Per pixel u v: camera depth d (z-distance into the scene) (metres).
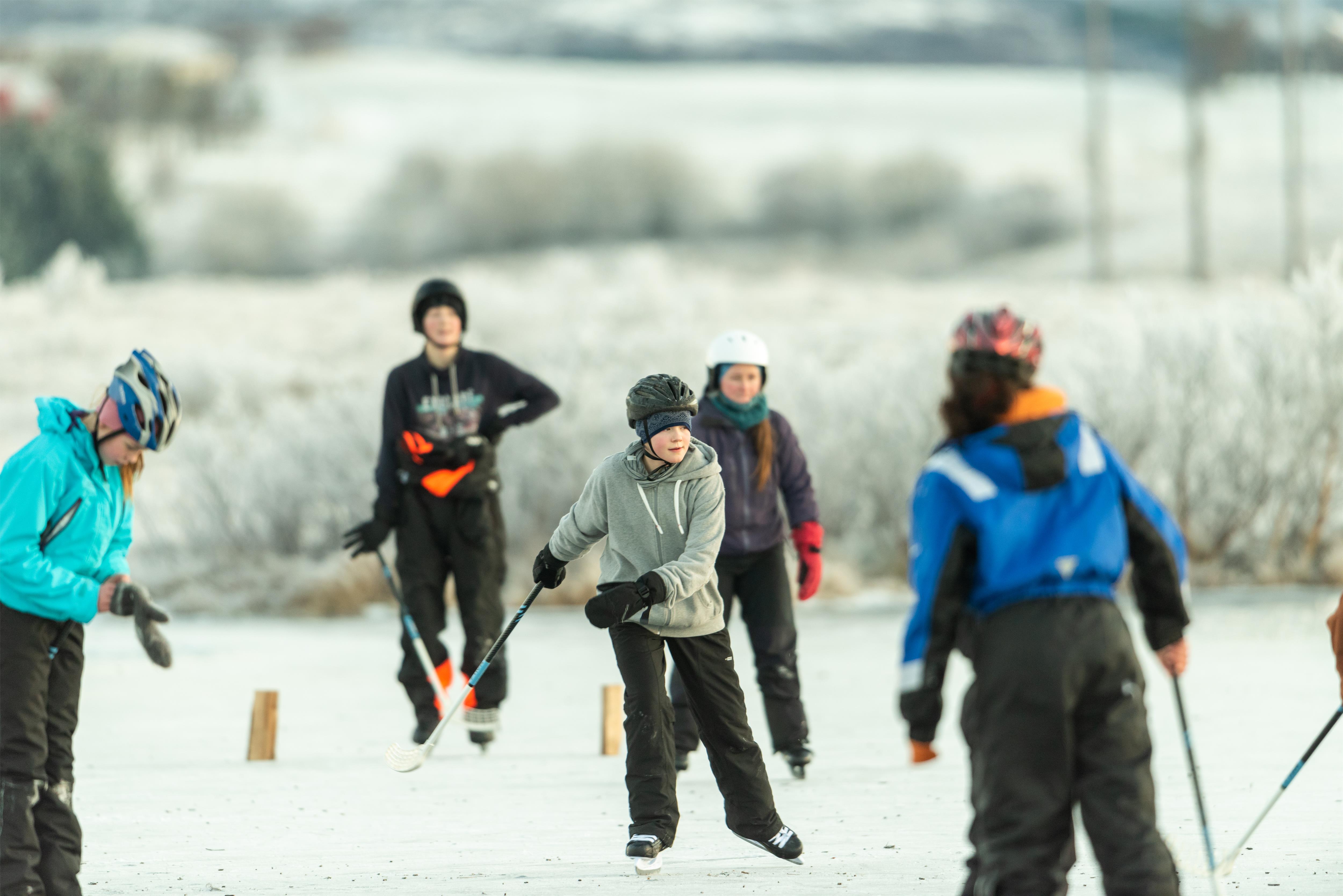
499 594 30.94
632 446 21.73
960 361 15.48
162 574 58.84
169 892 19.84
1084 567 15.02
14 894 17.38
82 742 32.12
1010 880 14.64
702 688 21.44
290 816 24.94
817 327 109.62
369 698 37.78
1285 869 20.36
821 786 27.20
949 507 15.16
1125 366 61.66
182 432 63.44
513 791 27.09
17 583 17.72
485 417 30.84
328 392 73.00
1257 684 36.97
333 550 60.84
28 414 90.88
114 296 151.50
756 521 27.84
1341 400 58.94
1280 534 59.16
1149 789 14.79
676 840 23.23
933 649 15.08
